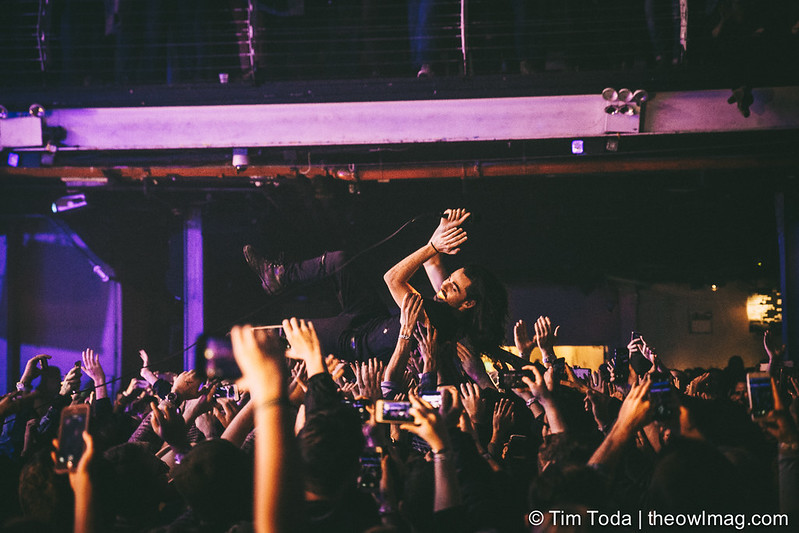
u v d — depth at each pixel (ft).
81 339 30.68
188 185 27.63
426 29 25.31
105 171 25.18
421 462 8.55
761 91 22.26
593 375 14.98
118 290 30.89
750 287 39.11
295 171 25.21
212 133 23.49
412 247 33.99
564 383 12.63
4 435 14.79
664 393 8.81
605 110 22.21
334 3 27.02
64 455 7.03
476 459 8.46
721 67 22.30
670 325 39.34
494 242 35.96
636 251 36.14
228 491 7.86
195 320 29.19
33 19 26.43
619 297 39.27
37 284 30.71
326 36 26.86
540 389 10.21
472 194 30.71
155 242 32.89
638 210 32.50
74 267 30.91
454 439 8.52
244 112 23.44
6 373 29.91
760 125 22.20
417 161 26.18
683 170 25.54
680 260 36.50
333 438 7.38
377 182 28.25
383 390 10.80
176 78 25.71
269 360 5.70
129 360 31.12
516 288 39.04
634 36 24.90
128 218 31.19
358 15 26.99
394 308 35.09
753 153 25.43
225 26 26.35
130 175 25.55
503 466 11.51
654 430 10.21
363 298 17.43
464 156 26.25
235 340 5.77
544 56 24.66
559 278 38.52
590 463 8.13
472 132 22.90
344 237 32.81
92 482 7.46
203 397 11.88
